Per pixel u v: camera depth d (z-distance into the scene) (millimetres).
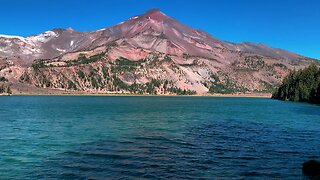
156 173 28984
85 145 43312
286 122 78250
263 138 50375
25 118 86375
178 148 41219
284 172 29359
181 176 28078
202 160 34125
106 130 60188
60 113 105750
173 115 99625
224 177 27781
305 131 60062
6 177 28156
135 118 87500
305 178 27516
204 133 56406
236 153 38000
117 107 145750
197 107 151875
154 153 37875
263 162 33281
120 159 34594
